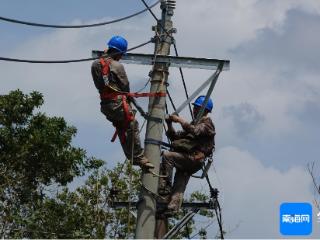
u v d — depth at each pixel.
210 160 11.18
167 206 10.90
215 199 11.38
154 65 10.77
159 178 10.94
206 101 10.99
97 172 22.69
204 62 10.86
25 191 21.42
